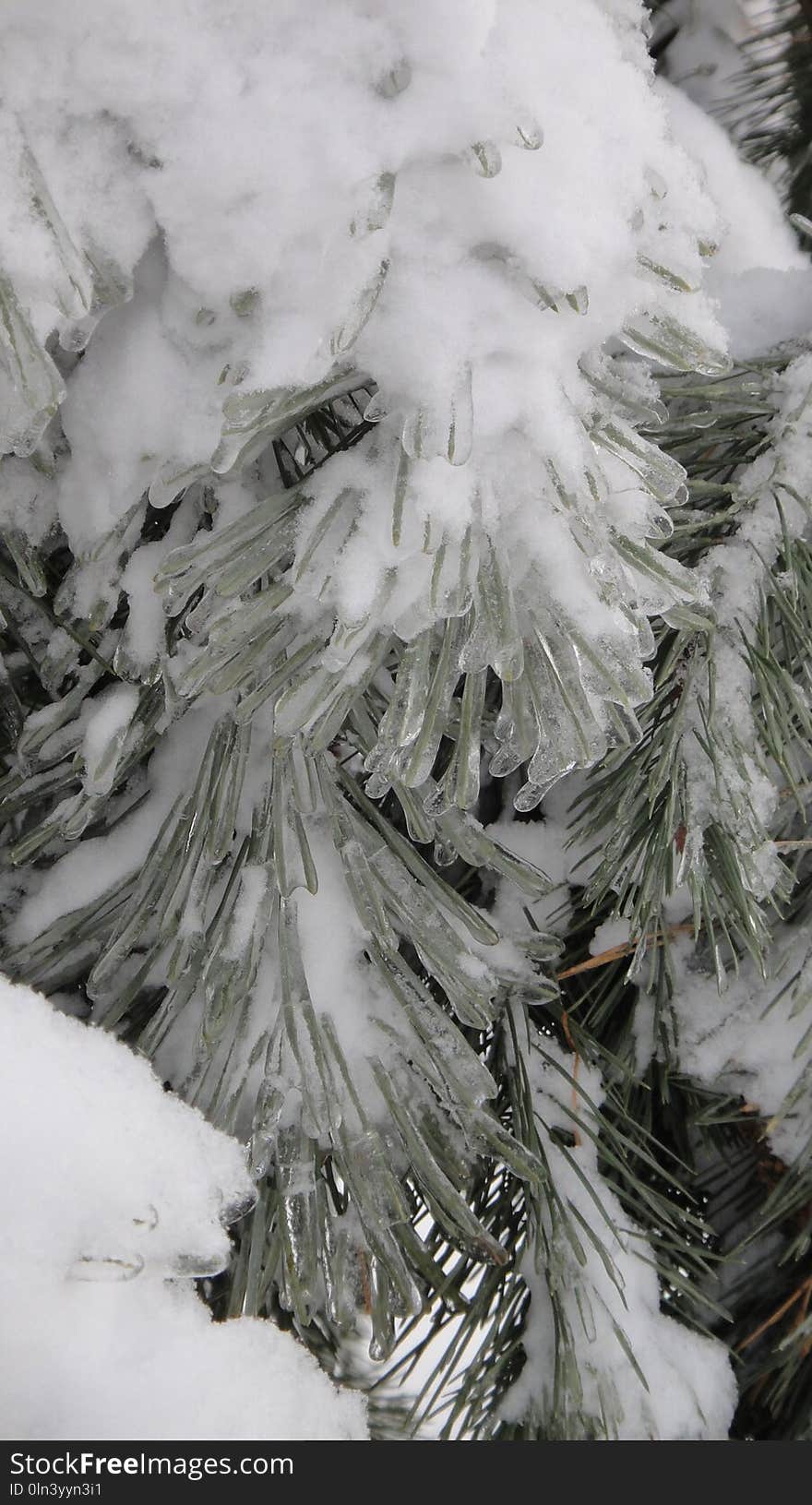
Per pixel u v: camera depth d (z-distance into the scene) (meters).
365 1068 0.46
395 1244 0.45
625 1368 0.51
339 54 0.38
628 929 0.52
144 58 0.38
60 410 0.42
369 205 0.38
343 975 0.46
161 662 0.44
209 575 0.41
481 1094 0.46
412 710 0.41
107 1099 0.42
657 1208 0.51
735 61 0.65
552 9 0.40
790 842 0.51
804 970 0.51
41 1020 0.42
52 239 0.38
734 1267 0.56
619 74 0.40
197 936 0.45
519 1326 0.52
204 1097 0.46
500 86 0.38
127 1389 0.42
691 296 0.42
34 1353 0.41
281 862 0.44
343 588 0.40
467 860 0.46
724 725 0.48
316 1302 0.50
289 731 0.42
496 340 0.39
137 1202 0.41
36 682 0.49
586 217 0.39
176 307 0.41
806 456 0.48
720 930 0.53
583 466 0.39
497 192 0.39
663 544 0.48
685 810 0.48
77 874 0.46
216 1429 0.43
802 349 0.49
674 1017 0.53
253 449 0.41
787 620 0.48
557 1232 0.50
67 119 0.39
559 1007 0.53
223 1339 0.44
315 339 0.38
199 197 0.39
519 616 0.41
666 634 0.49
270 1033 0.45
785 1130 0.53
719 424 0.49
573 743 0.42
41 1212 0.41
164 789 0.47
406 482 0.39
